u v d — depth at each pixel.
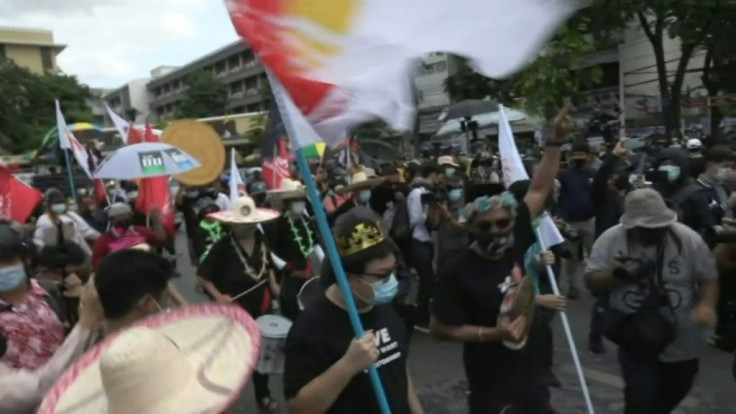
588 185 8.10
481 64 2.34
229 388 1.91
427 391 5.68
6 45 74.50
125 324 2.32
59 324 3.20
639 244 3.63
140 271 2.32
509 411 3.18
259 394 5.49
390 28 2.33
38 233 7.34
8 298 3.04
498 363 3.20
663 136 20.11
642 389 3.58
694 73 25.62
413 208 7.38
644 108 26.05
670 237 3.58
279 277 5.67
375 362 2.46
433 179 9.18
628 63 27.64
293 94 2.21
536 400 3.25
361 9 2.31
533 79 12.70
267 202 9.03
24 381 2.37
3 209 6.57
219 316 2.21
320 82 2.23
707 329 3.62
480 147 16.62
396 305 6.04
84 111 61.59
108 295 2.30
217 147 9.33
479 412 3.27
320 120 2.23
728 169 6.80
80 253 4.17
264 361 4.62
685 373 3.66
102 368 1.73
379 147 24.50
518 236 3.27
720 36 15.63
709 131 22.00
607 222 7.55
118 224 6.06
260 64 2.30
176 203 10.97
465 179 8.15
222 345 2.11
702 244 3.55
